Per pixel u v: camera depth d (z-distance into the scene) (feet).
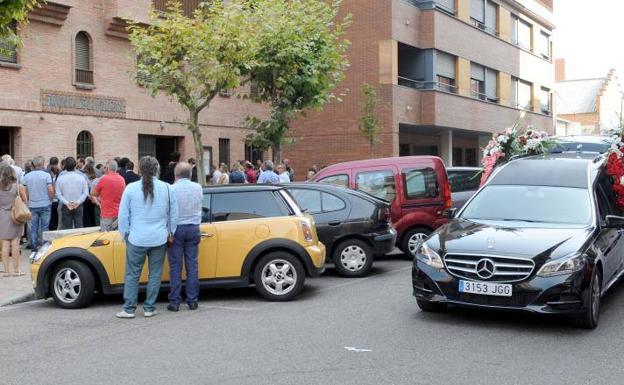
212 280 31.22
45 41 59.82
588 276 24.36
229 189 32.12
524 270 24.30
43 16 58.95
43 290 30.89
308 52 55.42
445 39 96.07
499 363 20.97
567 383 19.07
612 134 37.52
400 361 21.22
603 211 29.25
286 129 58.49
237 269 31.30
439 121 93.81
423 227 44.86
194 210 29.63
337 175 45.32
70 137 62.28
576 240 25.21
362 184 44.88
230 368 20.67
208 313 29.07
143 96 69.72
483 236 25.93
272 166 57.11
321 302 30.94
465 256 25.16
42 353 22.85
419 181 44.98
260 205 31.91
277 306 30.27
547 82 139.23
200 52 48.32
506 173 31.09
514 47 120.98
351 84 90.27
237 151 82.48
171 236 28.78
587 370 20.25
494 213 28.86
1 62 56.34
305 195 39.29
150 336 25.02
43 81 59.77
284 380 19.43
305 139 94.58
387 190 44.80
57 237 33.37
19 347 23.73
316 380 19.40
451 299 25.35
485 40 108.99
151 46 49.70
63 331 26.18
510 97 119.96
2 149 58.70
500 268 24.54
